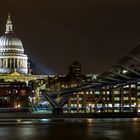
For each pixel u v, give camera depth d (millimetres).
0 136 132875
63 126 171000
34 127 167750
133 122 188125
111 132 143750
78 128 160625
